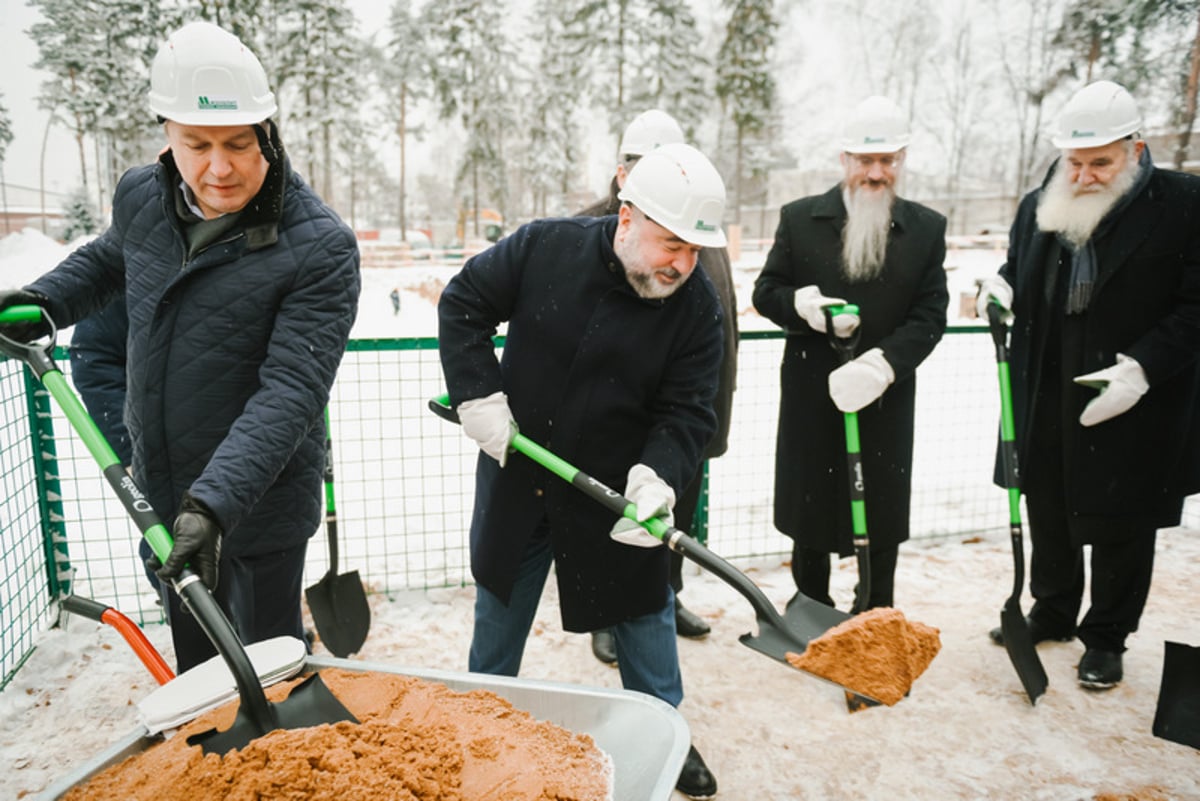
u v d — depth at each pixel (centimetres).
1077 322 279
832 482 298
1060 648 325
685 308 206
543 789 135
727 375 315
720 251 316
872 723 277
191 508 151
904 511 299
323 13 3469
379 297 1772
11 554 352
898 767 254
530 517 213
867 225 283
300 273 178
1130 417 271
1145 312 267
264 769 130
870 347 290
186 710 155
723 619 352
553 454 208
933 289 290
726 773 250
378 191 5528
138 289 185
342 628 275
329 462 271
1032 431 299
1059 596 318
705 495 406
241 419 168
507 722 154
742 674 308
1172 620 350
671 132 290
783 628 189
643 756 143
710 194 181
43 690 286
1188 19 2602
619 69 3616
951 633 338
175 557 144
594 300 202
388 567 393
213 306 177
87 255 201
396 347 367
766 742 266
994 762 256
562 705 158
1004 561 414
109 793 137
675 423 208
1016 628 285
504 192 3900
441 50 3869
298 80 3516
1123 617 291
